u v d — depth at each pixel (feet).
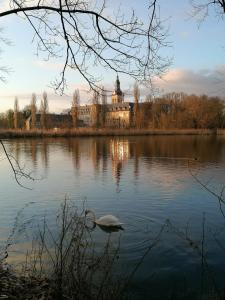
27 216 47.16
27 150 144.05
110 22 20.29
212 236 39.45
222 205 52.54
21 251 34.17
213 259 33.45
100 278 26.66
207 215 47.91
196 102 280.72
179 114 283.38
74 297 22.31
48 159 113.19
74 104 276.62
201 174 81.20
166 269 31.37
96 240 37.27
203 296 26.91
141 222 45.11
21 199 57.31
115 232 40.45
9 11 19.89
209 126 272.10
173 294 27.25
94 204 54.54
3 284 24.29
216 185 67.62
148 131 261.65
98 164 100.42
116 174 82.12
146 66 20.83
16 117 313.32
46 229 40.78
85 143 184.24
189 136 249.34
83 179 75.77
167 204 53.93
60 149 148.36
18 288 23.94
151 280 29.25
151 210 50.88
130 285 28.04
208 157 116.88
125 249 35.29
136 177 77.61
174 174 81.56
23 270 28.71
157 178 76.13
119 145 169.27
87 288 23.50
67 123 294.46
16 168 92.48
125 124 313.73
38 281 25.41
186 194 60.03
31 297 22.57
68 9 20.33
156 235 39.73
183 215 48.16
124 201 56.18
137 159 112.27
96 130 255.29
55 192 62.69
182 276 30.19
